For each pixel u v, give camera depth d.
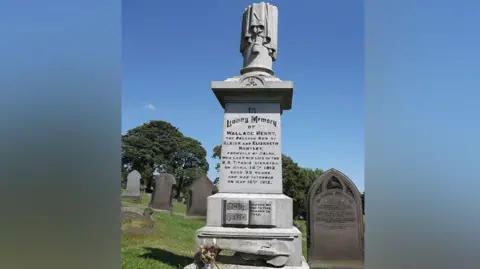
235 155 6.86
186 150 53.94
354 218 8.77
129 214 12.17
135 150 49.44
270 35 7.55
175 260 7.28
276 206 6.47
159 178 18.91
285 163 26.38
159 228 11.84
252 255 6.14
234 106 7.05
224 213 6.48
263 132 6.91
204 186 16.27
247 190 6.71
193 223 14.71
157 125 53.22
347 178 8.93
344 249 8.64
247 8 7.86
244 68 7.37
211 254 5.84
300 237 6.24
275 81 6.87
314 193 8.96
